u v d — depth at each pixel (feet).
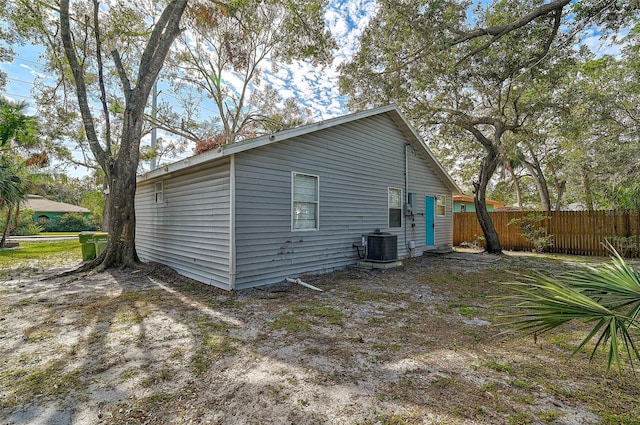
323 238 23.04
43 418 6.62
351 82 33.68
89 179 71.56
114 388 7.80
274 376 8.39
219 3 28.76
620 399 7.30
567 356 9.65
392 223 30.22
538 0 25.84
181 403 7.18
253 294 17.12
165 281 20.34
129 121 23.93
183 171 22.75
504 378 8.30
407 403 7.14
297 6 27.63
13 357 9.48
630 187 33.71
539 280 6.03
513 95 35.27
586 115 34.53
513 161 52.13
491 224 35.96
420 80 31.53
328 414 6.75
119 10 27.09
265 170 19.26
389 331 11.78
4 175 40.93
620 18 23.08
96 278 20.90
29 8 26.37
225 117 61.62
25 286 18.80
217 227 18.84
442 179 37.73
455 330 11.93
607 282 5.47
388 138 29.58
